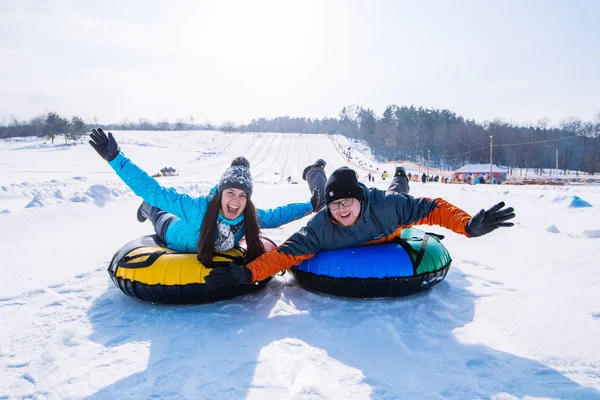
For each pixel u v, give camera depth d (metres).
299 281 3.75
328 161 73.38
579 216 8.12
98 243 5.74
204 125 168.00
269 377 2.20
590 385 2.08
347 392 2.05
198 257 3.32
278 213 4.41
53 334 2.78
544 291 3.51
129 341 2.67
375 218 3.46
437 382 2.14
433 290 3.65
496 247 5.27
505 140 91.19
